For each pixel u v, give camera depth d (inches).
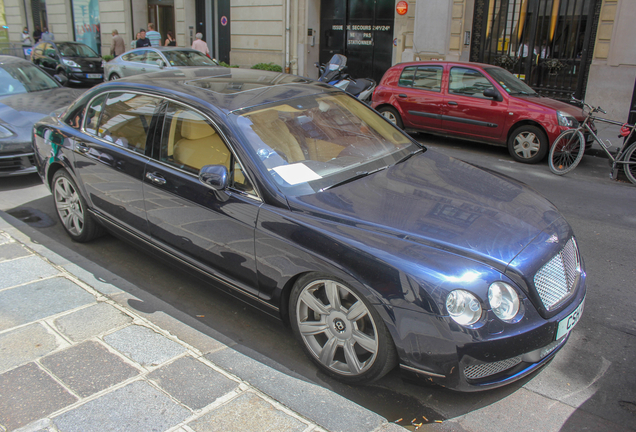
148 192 139.1
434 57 523.8
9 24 1125.7
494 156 335.6
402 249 98.7
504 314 94.1
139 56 547.5
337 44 658.8
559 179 280.5
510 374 99.0
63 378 105.7
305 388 106.5
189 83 146.9
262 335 126.8
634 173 269.1
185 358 114.0
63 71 617.9
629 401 105.2
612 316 137.3
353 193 117.5
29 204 217.0
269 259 113.3
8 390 102.0
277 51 680.4
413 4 550.3
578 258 116.1
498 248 99.3
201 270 132.2
